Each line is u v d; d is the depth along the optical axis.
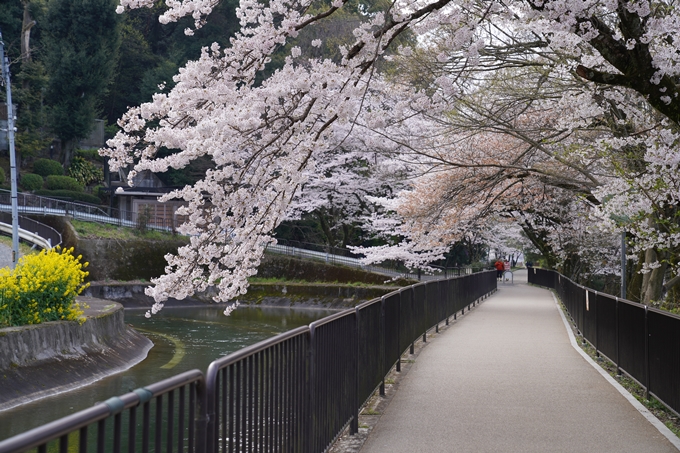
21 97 48.50
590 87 10.38
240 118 5.94
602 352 11.74
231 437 3.43
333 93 6.44
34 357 13.75
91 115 51.38
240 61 6.73
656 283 14.37
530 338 14.94
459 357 11.88
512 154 15.50
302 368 4.84
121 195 46.81
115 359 16.92
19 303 14.78
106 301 22.83
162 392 2.62
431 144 15.71
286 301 36.97
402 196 22.98
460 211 17.45
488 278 33.50
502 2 6.64
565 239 30.25
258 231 7.00
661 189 9.12
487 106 13.17
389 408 7.68
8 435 9.96
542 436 6.39
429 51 11.38
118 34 51.41
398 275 38.62
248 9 6.75
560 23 6.02
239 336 23.38
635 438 6.32
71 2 49.47
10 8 52.88
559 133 12.07
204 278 7.04
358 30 6.41
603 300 11.66
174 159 6.42
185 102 6.45
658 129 9.80
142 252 39.44
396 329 10.16
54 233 35.44
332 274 39.78
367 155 23.80
